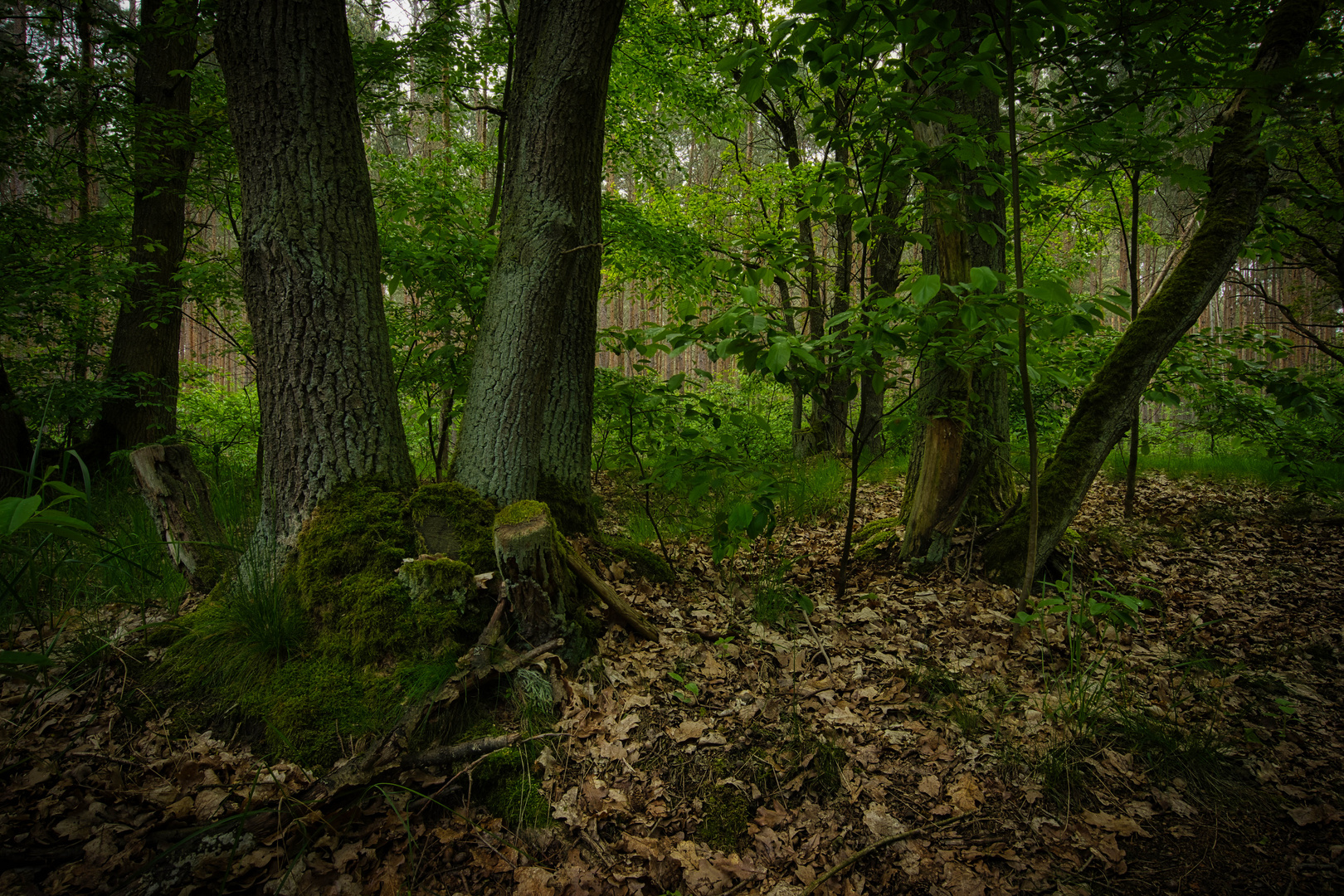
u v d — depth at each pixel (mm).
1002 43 2736
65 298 5836
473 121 12180
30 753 2182
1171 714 2766
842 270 5402
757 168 9305
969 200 3369
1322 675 3148
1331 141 5227
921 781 2350
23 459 5191
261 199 2729
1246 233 4000
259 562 2773
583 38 3061
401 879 1869
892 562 4363
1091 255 9977
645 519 4738
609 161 8992
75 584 3018
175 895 1755
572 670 2666
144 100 6438
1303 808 2277
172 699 2422
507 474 3096
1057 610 3020
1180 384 5406
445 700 2305
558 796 2178
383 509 2775
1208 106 7129
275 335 2775
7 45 5242
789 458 7535
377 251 3029
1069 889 1943
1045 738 2570
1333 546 4941
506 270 3158
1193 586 4191
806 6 2578
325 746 2230
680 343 2730
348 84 2879
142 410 6465
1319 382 5348
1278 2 4074
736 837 2102
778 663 3014
